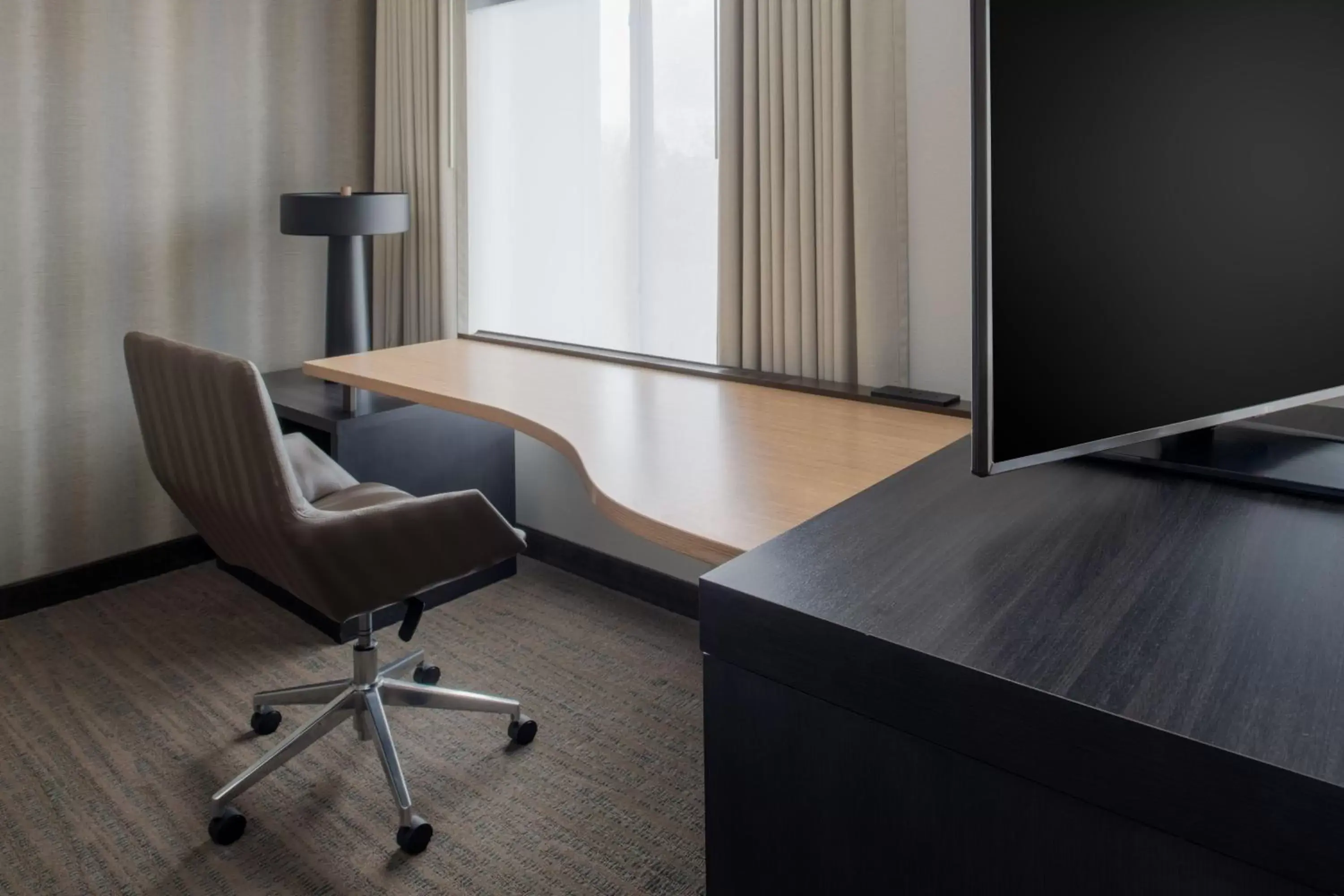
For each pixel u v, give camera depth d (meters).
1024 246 0.95
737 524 1.27
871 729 0.86
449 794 1.99
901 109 2.18
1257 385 1.17
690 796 1.99
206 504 1.90
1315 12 1.11
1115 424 1.06
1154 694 0.73
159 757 2.10
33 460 2.82
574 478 3.09
